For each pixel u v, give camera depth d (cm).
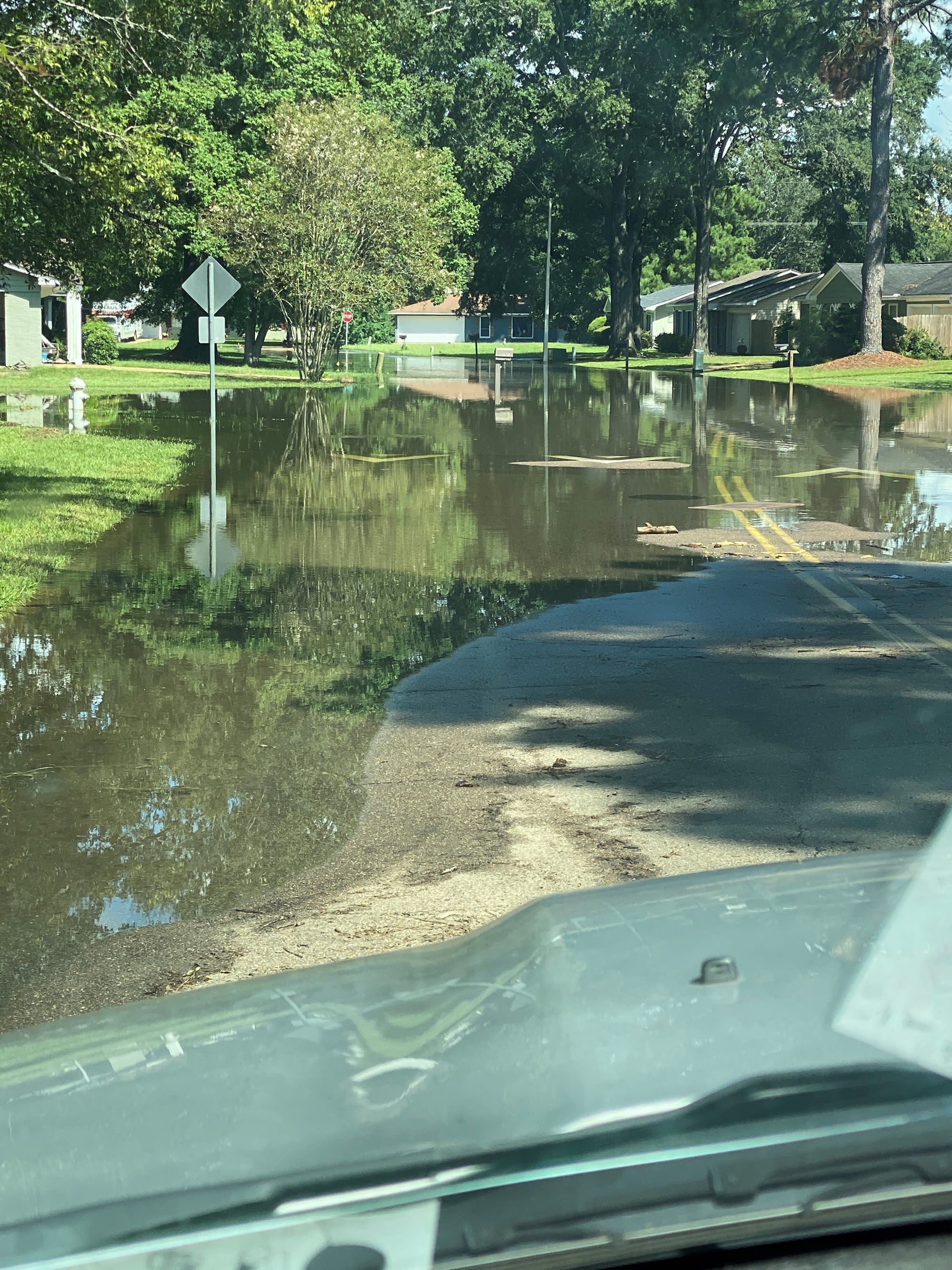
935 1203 111
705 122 6359
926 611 1026
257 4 1803
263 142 4728
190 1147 132
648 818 578
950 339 6197
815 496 1742
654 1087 125
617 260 7575
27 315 5194
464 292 8669
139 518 1503
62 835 565
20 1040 186
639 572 1198
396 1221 112
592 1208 110
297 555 1270
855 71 5328
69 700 770
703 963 155
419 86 6406
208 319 1579
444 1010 160
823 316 6178
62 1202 123
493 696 786
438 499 1680
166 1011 186
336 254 4534
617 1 5994
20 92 1362
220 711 752
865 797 598
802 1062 126
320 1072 147
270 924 473
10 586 1071
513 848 545
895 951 153
